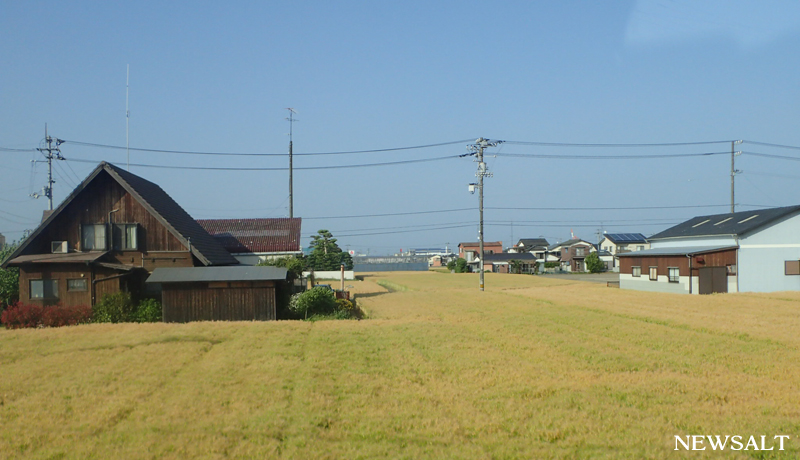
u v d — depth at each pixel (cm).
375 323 2266
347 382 1209
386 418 956
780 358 1401
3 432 882
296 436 867
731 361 1375
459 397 1083
